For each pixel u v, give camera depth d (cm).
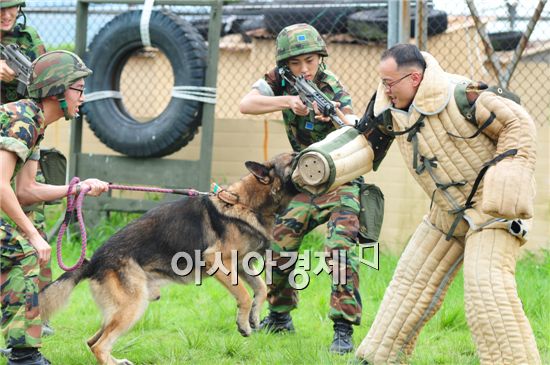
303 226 655
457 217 489
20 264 512
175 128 1052
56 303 567
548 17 1024
